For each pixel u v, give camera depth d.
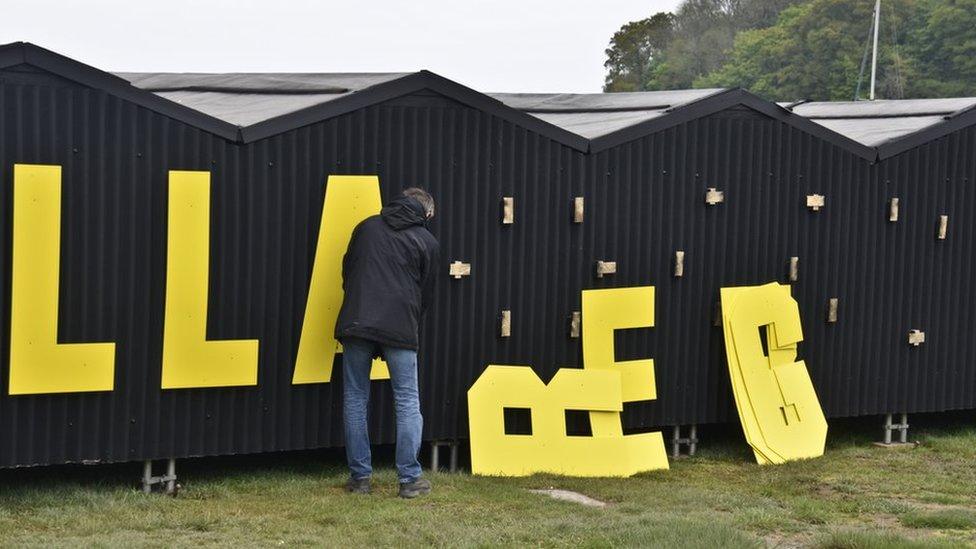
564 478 8.75
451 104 8.64
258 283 8.05
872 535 6.97
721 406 9.82
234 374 7.99
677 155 9.52
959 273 10.78
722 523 7.29
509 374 8.88
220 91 10.03
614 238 9.31
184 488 7.96
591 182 9.20
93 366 7.52
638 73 66.25
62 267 7.43
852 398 10.34
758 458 9.46
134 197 7.61
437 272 8.24
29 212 7.30
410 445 7.95
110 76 7.47
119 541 6.61
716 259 9.73
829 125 11.89
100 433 7.62
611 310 9.28
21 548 6.39
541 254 9.05
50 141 7.34
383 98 8.36
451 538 6.93
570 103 11.58
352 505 7.68
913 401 10.62
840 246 10.22
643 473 9.08
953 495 8.65
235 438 8.08
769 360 9.82
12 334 7.30
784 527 7.53
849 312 10.29
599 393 9.12
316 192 8.21
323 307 8.27
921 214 10.55
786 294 9.88
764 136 9.84
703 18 65.06
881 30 53.66
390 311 7.83
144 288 7.69
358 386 8.00
